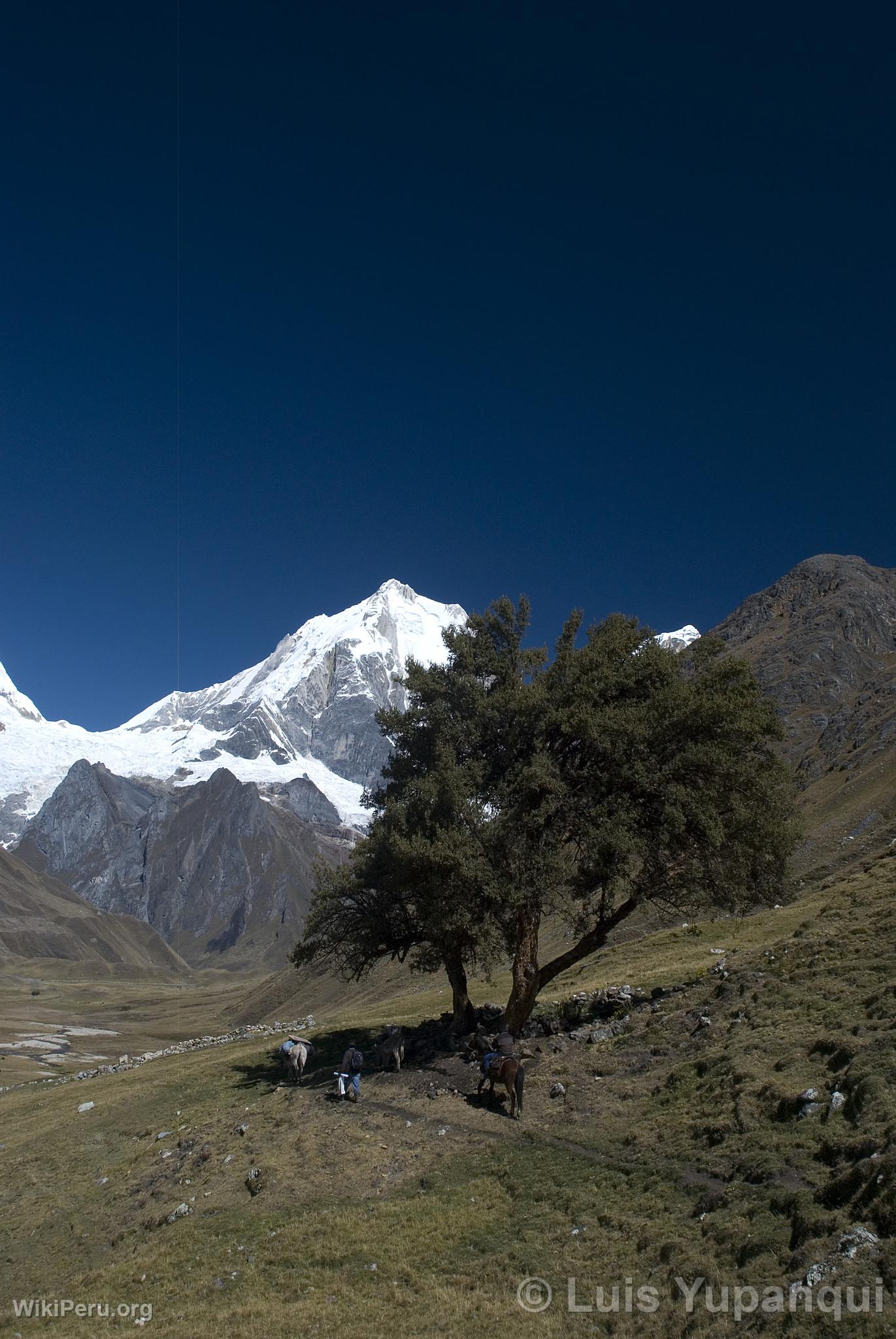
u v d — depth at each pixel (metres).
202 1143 31.50
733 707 34.25
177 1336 18.89
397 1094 31.12
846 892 38.91
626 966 55.47
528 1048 32.25
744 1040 25.84
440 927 33.97
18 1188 34.56
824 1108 20.17
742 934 55.25
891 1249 14.45
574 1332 16.36
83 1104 47.31
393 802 37.47
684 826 34.28
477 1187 22.98
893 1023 22.17
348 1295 19.25
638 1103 25.44
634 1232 18.88
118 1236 26.58
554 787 34.31
